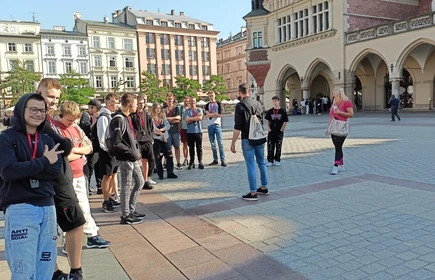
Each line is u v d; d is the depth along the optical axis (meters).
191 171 9.52
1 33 58.47
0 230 5.50
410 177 7.39
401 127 18.12
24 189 2.75
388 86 36.09
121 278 3.71
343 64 31.27
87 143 4.57
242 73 80.75
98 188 7.62
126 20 74.88
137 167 5.52
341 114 7.98
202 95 76.75
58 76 62.66
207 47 79.50
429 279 3.38
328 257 3.93
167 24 75.19
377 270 3.59
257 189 6.74
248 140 6.25
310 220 5.11
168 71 74.81
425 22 24.88
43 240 2.87
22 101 2.80
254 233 4.74
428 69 32.03
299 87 42.41
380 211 5.36
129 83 69.94
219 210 5.84
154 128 8.29
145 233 4.99
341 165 8.51
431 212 5.21
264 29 39.31
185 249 4.36
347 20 31.11
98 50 66.06
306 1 34.22
